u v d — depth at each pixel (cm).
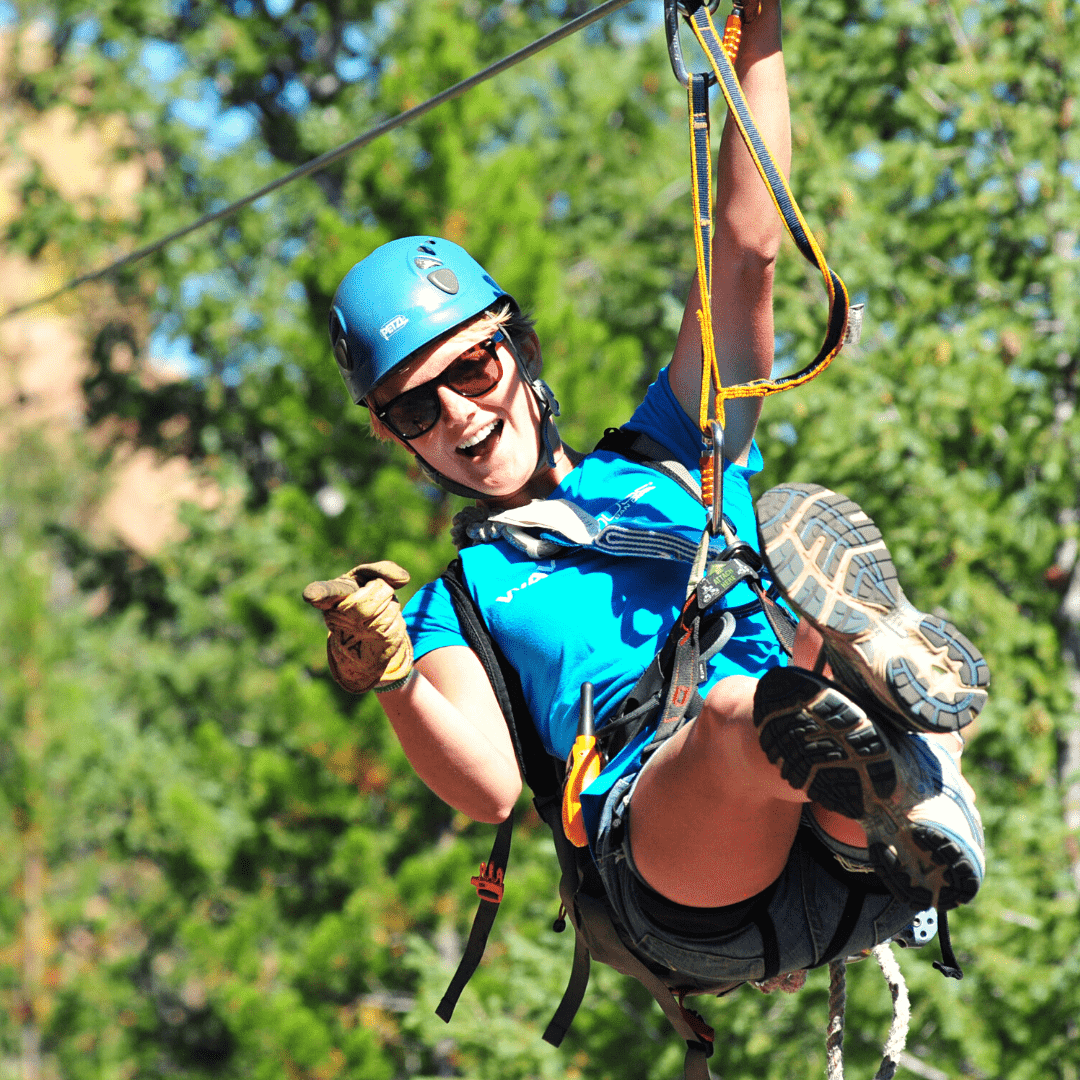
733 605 889
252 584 5391
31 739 6066
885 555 639
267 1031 3744
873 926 773
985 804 3036
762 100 923
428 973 3541
